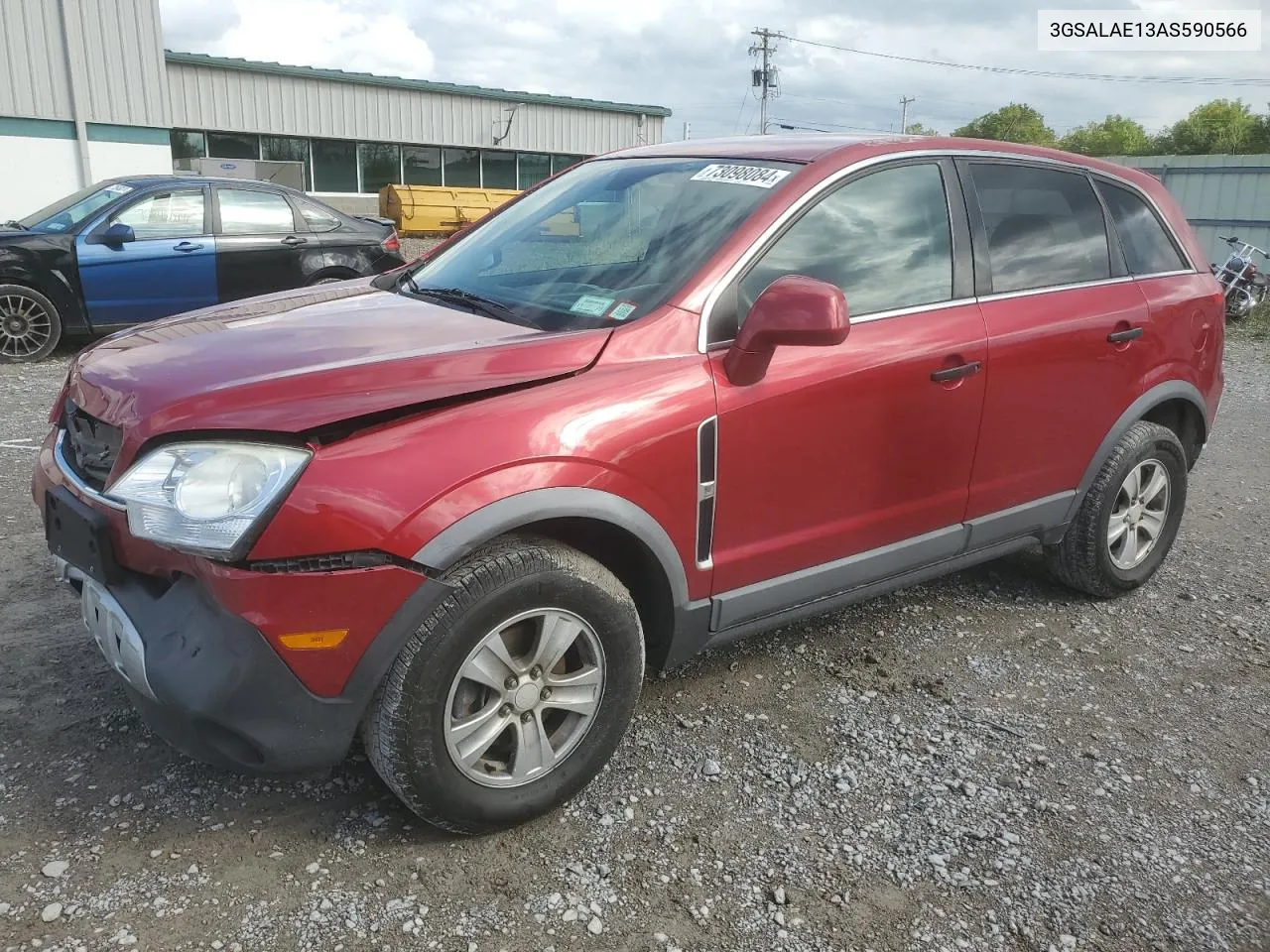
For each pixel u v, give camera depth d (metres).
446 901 2.36
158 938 2.20
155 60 19.00
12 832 2.51
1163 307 4.03
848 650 3.73
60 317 8.79
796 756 3.02
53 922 2.22
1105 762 3.07
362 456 2.25
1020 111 90.50
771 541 3.00
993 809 2.80
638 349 2.69
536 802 2.60
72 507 2.48
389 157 28.00
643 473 2.61
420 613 2.31
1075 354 3.67
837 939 2.30
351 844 2.54
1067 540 4.09
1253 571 4.76
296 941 2.21
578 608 2.55
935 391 3.24
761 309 2.65
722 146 3.55
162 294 9.16
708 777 2.88
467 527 2.32
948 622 4.02
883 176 3.28
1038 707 3.38
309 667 2.25
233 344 2.74
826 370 2.96
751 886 2.46
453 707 2.43
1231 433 7.93
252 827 2.58
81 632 3.57
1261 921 2.42
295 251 9.77
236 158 25.36
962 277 3.39
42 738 2.91
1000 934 2.34
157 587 2.39
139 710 2.41
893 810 2.77
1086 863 2.60
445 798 2.44
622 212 3.31
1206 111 78.25
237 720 2.23
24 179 17.98
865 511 3.21
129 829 2.54
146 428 2.35
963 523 3.54
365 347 2.64
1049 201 3.78
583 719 2.66
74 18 17.92
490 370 2.49
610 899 2.39
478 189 26.50
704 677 3.47
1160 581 4.57
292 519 2.18
